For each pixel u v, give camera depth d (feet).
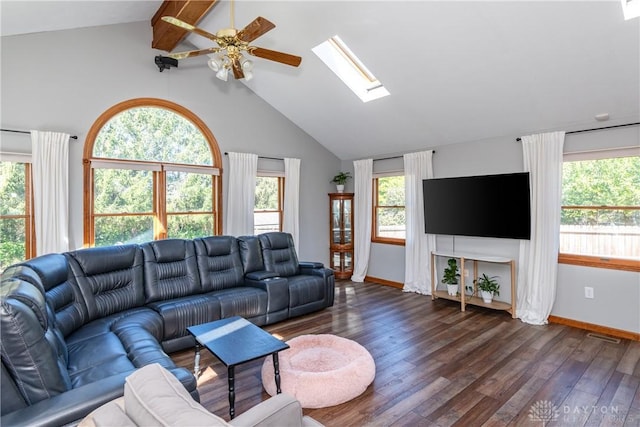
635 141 11.21
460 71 11.73
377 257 19.89
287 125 19.08
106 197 13.41
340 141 19.57
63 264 9.06
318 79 14.79
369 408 7.55
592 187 12.30
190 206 15.65
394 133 16.90
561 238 13.03
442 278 16.78
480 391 8.18
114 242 13.60
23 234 11.67
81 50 12.64
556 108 11.96
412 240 17.61
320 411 7.47
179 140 15.26
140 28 14.02
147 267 11.64
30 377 4.67
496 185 13.99
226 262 13.84
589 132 12.10
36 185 11.41
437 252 15.96
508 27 9.64
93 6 11.14
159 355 7.21
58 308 8.21
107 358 7.07
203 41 14.90
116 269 10.91
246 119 17.35
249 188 16.96
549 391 8.15
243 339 7.92
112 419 3.07
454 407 7.55
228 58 9.93
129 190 13.98
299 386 7.70
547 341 11.12
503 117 13.29
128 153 13.87
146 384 3.32
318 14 11.31
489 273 15.02
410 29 10.74
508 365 9.46
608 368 9.23
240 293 12.35
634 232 11.46
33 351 4.71
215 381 8.79
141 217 14.32
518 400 7.79
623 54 9.36
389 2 10.08
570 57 9.95
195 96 15.60
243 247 14.57
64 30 12.28
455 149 16.05
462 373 9.04
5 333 4.52
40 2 9.39
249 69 9.93
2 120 11.12
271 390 8.05
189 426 2.63
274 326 12.82
